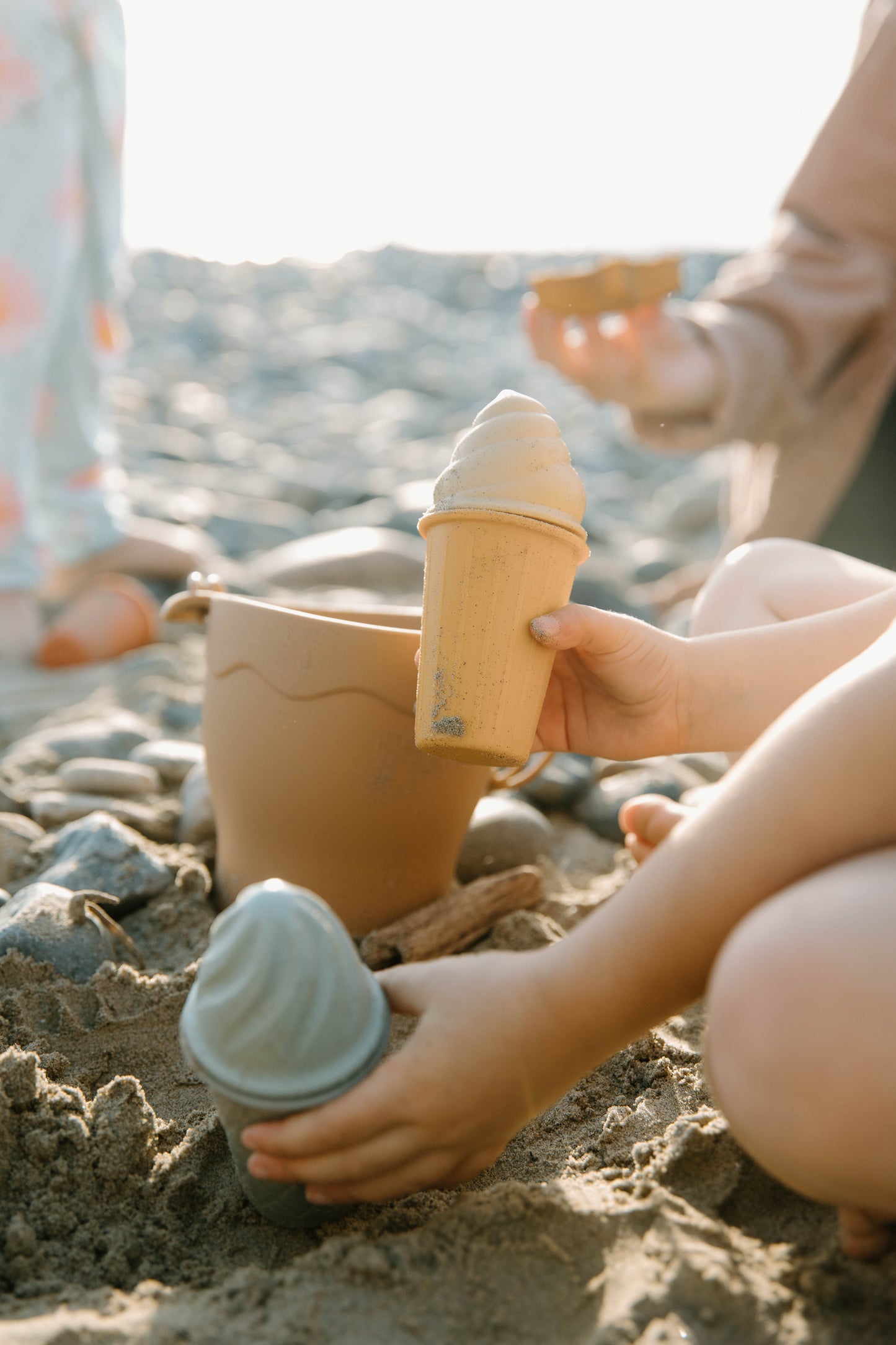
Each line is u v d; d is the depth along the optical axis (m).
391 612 1.52
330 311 10.50
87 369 3.05
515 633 0.97
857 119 2.30
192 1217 0.98
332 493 5.06
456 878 1.65
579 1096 1.15
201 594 1.43
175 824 1.74
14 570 2.80
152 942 1.41
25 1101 1.00
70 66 2.71
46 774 2.00
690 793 1.80
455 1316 0.81
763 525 2.43
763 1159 0.78
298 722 1.29
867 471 2.36
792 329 2.30
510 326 10.05
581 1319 0.81
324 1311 0.81
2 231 2.65
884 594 1.11
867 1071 0.70
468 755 1.00
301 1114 0.84
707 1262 0.81
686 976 0.80
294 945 0.85
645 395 2.22
